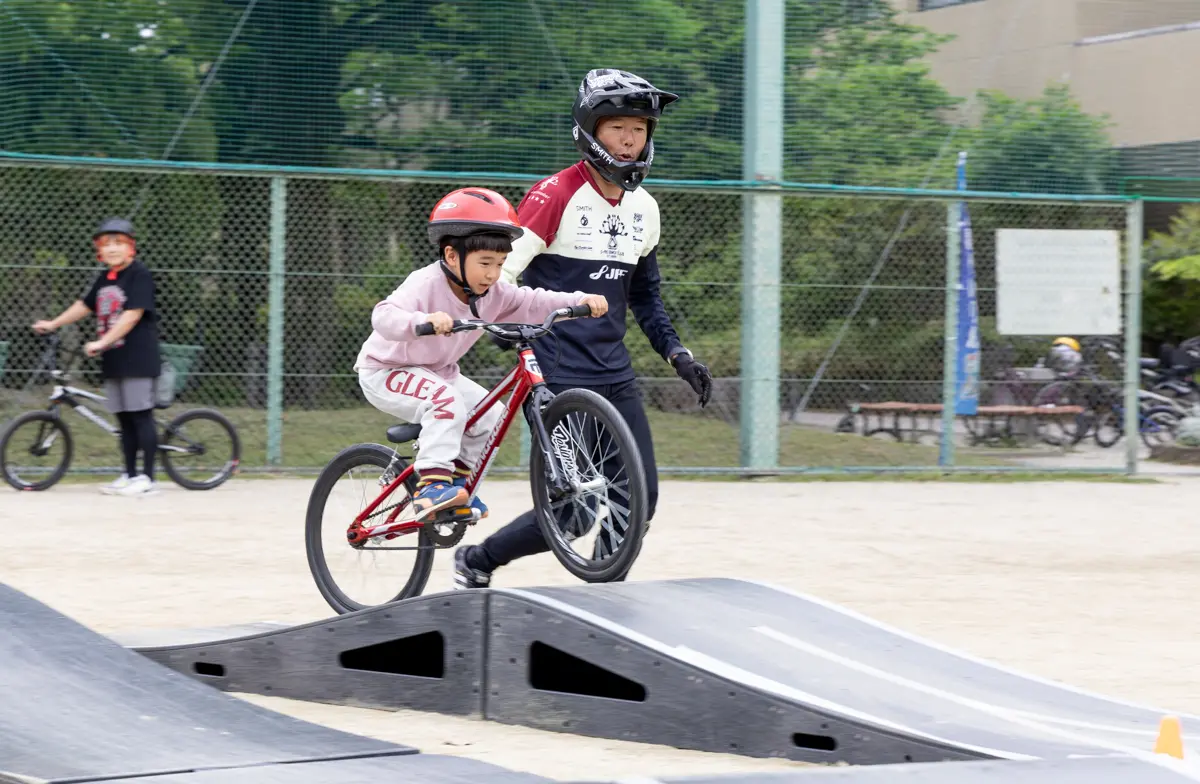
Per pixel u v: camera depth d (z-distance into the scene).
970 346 15.81
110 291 12.91
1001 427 16.05
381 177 14.62
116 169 14.32
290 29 14.45
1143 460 18.98
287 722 4.67
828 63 15.40
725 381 15.45
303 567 9.31
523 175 14.79
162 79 14.33
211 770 4.08
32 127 14.27
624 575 6.08
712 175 15.23
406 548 6.59
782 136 15.31
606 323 6.52
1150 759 4.22
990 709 5.07
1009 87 15.90
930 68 15.65
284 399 14.82
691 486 14.55
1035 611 8.22
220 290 14.80
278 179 14.55
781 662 5.32
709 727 5.07
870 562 9.88
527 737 5.37
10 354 14.44
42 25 14.20
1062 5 15.85
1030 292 15.88
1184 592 8.91
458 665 5.73
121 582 8.68
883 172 15.58
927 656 5.68
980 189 15.80
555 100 14.77
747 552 10.21
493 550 6.59
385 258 15.07
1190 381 21.84
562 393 6.22
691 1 14.98
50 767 4.08
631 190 6.54
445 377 6.48
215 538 10.52
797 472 15.44
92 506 12.31
